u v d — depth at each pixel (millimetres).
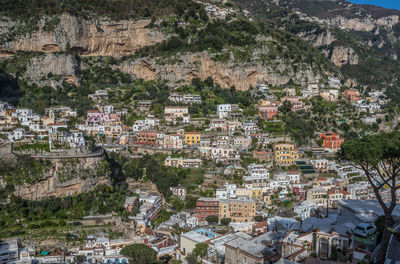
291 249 119562
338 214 166500
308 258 113812
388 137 116875
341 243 114125
